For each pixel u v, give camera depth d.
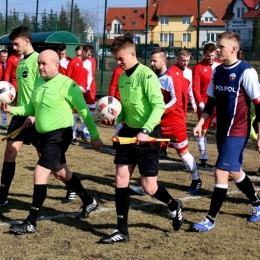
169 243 5.10
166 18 43.50
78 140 11.84
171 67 7.35
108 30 41.44
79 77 11.16
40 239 5.14
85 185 7.50
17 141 6.20
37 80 5.55
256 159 9.73
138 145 4.91
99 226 5.59
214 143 11.91
